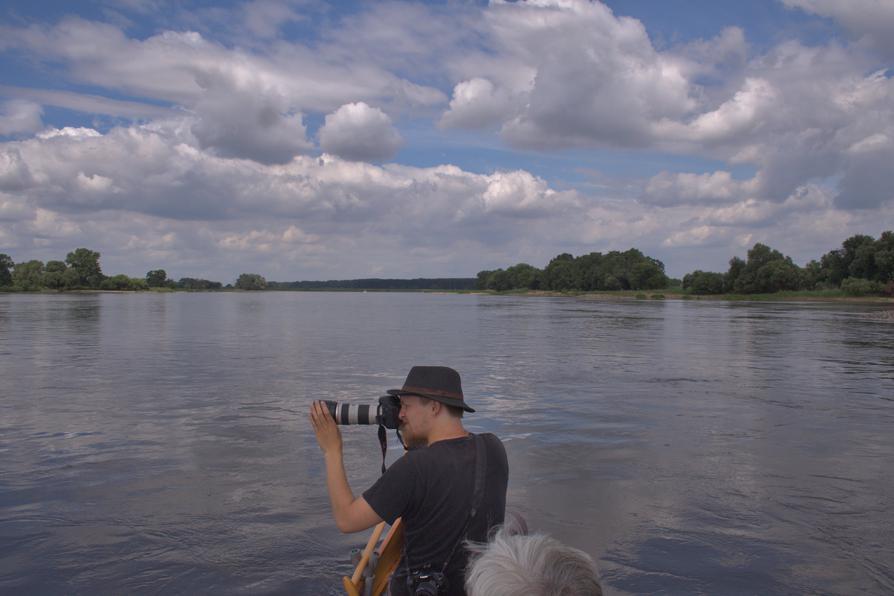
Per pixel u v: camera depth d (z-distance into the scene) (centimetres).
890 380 1405
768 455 773
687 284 13250
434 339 2545
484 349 2123
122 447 799
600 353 1989
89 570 460
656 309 6500
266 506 590
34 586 437
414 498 276
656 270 14612
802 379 1420
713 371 1554
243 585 439
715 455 772
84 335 2605
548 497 618
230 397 1159
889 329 3203
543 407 1080
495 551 182
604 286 15562
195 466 717
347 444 829
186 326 3262
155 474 686
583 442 834
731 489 645
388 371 1530
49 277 16688
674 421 967
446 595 275
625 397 1180
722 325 3600
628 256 15950
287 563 473
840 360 1805
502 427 924
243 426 917
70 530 532
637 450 793
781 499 615
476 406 1090
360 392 1223
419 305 8175
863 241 10181
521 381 1384
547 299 12325
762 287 10862
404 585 286
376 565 310
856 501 612
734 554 492
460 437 295
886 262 9475
